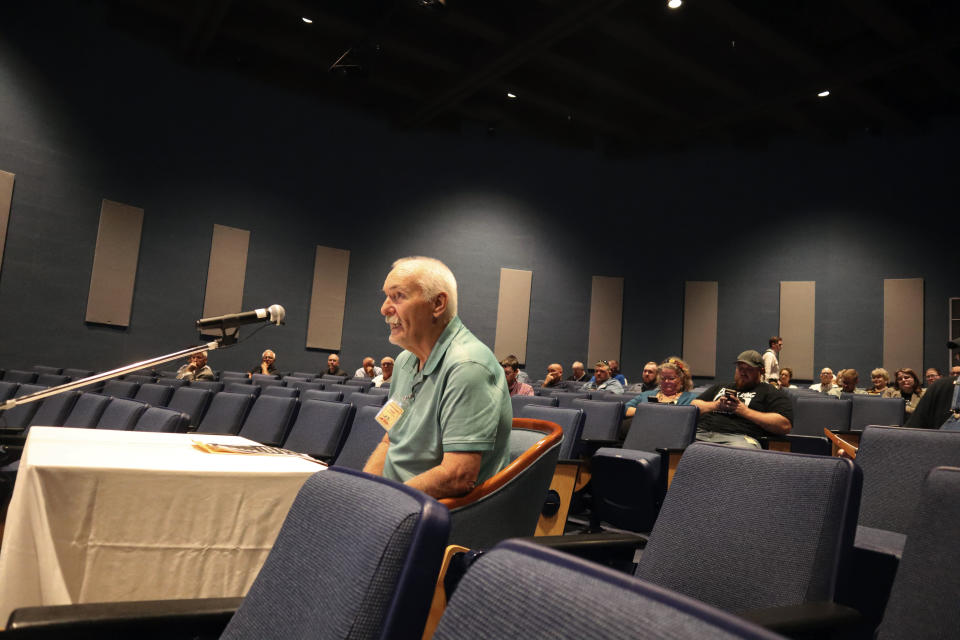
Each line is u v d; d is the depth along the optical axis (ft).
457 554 5.04
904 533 5.95
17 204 27.14
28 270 27.40
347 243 36.11
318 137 35.63
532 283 38.37
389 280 6.05
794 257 35.78
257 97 34.01
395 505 2.12
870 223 34.37
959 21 25.94
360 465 9.05
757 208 36.83
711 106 34.45
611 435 13.46
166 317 31.17
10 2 27.07
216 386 18.34
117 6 29.96
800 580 3.70
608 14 27.09
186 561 5.23
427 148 38.04
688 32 29.78
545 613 1.40
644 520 11.21
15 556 4.75
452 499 5.36
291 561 2.41
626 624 1.26
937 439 6.13
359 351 36.09
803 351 34.99
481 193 38.45
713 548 4.17
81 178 28.86
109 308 29.50
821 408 17.56
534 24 27.96
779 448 12.69
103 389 16.24
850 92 30.71
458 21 27.91
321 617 2.01
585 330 38.34
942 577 3.40
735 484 4.28
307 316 34.86
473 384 5.63
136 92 30.55
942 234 32.71
